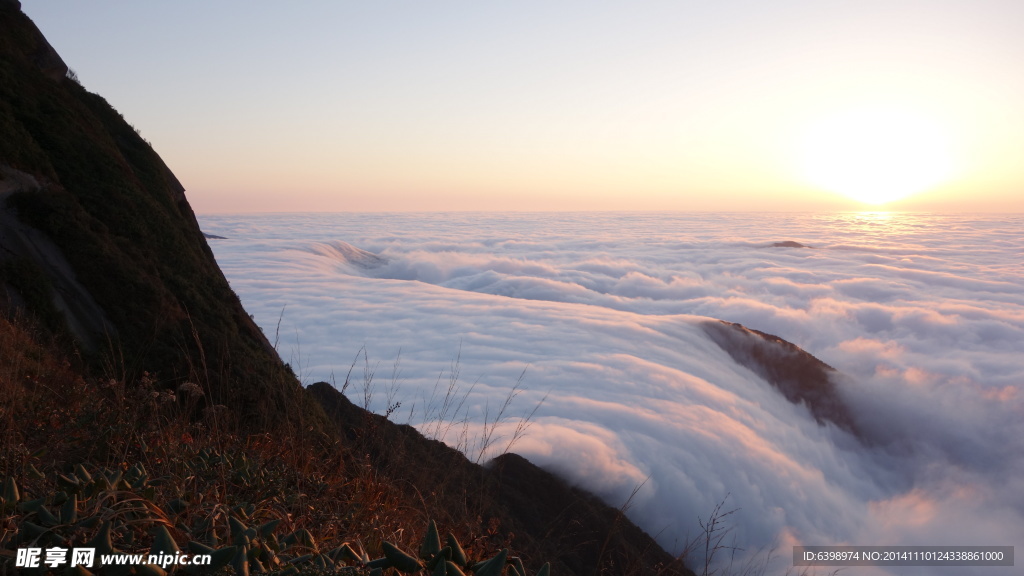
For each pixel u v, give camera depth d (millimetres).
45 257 8703
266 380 7594
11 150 9383
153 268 10484
